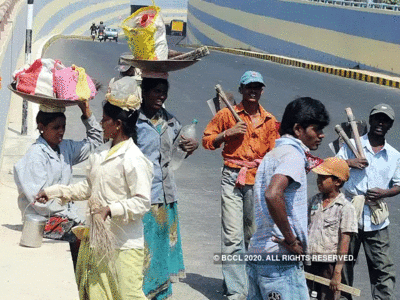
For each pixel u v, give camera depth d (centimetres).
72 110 1877
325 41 3838
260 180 541
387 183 726
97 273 563
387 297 734
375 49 3259
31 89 638
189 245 929
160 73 702
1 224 745
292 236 523
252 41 5300
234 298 753
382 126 725
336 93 2452
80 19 8294
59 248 652
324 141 1609
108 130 554
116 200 552
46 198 594
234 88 2572
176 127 727
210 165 1396
